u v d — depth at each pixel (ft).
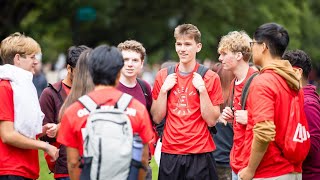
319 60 205.26
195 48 32.71
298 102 27.63
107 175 23.73
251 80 29.99
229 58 32.89
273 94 26.94
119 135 23.84
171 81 32.58
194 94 32.50
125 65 32.68
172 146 32.55
